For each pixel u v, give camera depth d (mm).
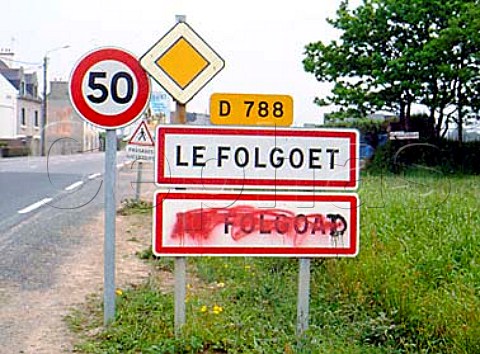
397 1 27750
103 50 5875
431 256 7781
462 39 26344
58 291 7633
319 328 6062
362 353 5637
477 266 7469
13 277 8281
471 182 19234
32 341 5957
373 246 8219
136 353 5613
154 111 13641
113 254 6160
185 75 5797
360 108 28516
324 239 5797
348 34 28656
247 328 6043
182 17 5801
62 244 10562
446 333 5781
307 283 5836
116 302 6879
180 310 5832
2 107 57562
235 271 8273
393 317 6285
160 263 9016
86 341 5910
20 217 13430
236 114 6027
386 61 27906
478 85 27250
